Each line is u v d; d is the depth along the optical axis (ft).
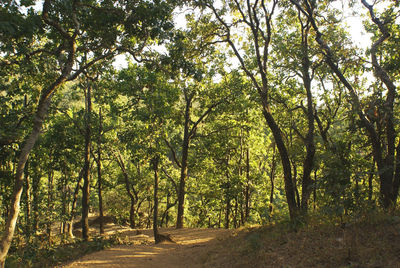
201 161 95.55
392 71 45.83
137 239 69.46
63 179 82.58
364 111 42.37
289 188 44.45
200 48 55.01
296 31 63.57
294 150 68.08
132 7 43.45
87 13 44.78
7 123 54.49
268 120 46.85
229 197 90.74
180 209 84.33
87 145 70.08
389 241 21.16
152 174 115.24
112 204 133.18
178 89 74.49
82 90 77.00
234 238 38.52
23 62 43.32
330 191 25.95
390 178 38.81
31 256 42.29
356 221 26.45
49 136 72.95
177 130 101.09
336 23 52.11
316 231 28.04
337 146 31.09
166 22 44.75
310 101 47.52
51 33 47.37
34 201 69.05
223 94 79.87
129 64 72.64
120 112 73.20
